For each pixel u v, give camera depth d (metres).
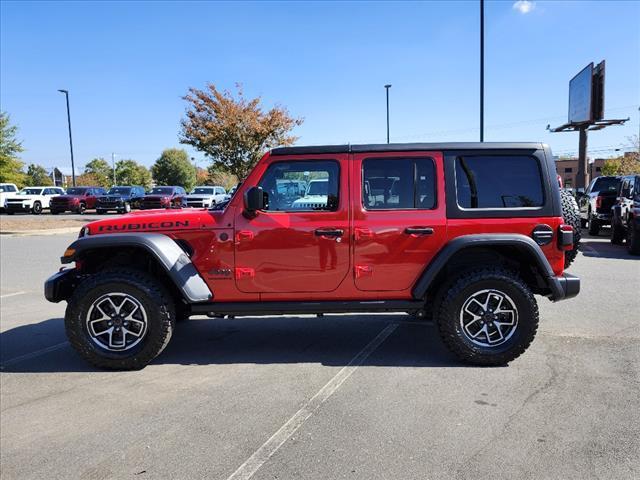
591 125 26.94
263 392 4.16
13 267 10.82
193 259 4.75
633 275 9.05
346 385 4.27
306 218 4.71
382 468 3.00
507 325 4.62
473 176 4.75
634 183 12.72
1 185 34.44
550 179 4.72
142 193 36.19
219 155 23.30
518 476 2.90
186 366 4.83
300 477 2.93
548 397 3.93
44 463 3.16
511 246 4.69
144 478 2.97
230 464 3.09
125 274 4.67
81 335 4.64
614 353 4.92
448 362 4.79
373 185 4.76
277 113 22.83
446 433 3.40
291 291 4.77
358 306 4.75
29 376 4.64
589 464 3.01
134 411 3.85
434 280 4.92
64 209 32.38
